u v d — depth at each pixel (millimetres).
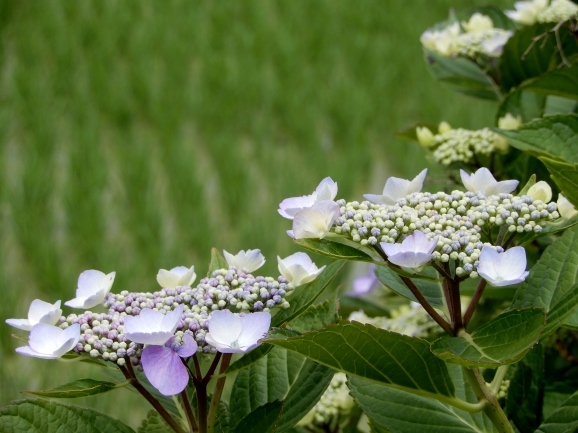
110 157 4793
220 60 5473
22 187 4039
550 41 1015
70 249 3932
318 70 5734
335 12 6312
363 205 777
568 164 754
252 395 826
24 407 774
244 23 6496
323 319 811
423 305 768
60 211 4230
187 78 5508
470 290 929
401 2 6398
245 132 5270
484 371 865
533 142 897
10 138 4773
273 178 4281
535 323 724
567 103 1078
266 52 5930
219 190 4379
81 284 798
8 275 3541
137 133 4934
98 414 780
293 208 785
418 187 793
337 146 5078
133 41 5703
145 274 3568
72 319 768
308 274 779
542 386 825
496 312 989
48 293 3637
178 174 4211
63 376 2879
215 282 783
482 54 1067
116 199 4172
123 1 6270
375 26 6438
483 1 6148
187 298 778
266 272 3455
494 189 788
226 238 4070
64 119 5039
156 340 729
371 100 5238
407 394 811
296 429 931
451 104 4992
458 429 803
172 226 4191
